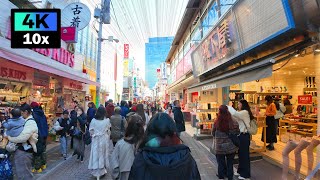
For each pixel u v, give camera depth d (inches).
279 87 523.5
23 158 204.1
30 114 217.2
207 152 378.0
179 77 984.9
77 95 724.0
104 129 257.0
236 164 294.5
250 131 241.1
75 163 317.4
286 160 218.2
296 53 218.2
